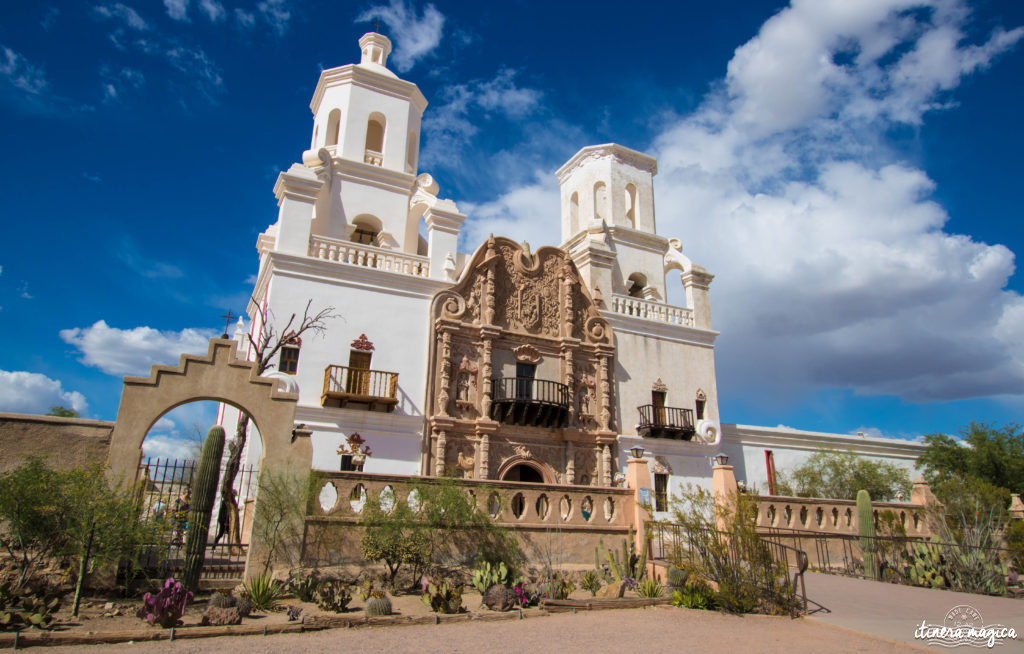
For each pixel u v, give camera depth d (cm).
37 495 998
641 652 914
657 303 2881
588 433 2439
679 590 1354
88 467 1091
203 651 856
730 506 1527
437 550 1380
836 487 3000
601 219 2950
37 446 1148
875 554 1705
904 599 1344
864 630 1054
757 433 3033
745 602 1233
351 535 1318
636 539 1617
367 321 2192
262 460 1270
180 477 1256
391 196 2814
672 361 2784
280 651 866
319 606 1115
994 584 1509
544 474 2345
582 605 1239
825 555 1906
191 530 1138
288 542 1248
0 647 829
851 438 3328
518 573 1430
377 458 2052
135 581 1148
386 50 3222
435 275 2402
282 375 1956
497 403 2262
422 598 1223
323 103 2983
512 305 2472
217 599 1039
